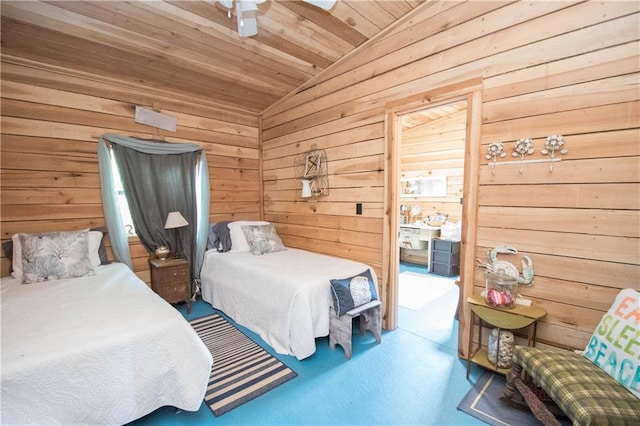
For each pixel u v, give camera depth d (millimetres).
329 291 2447
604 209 1710
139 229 3152
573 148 1786
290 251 3523
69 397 1322
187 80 3113
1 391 1183
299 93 3566
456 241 4621
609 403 1242
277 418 1718
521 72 1943
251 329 2760
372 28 2588
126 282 2277
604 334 1486
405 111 2584
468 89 2172
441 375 2113
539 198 1921
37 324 1539
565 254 1846
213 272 3330
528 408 1751
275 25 2428
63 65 2666
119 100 3064
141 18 2197
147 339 1524
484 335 2266
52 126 2709
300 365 2230
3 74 2482
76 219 2852
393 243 2760
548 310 1922
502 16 2004
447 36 2270
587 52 1718
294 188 3746
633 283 1646
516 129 1982
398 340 2629
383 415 1740
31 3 1959
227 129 3898
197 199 3609
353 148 3020
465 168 2221
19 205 2586
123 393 1459
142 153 3174
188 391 1609
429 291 3920
